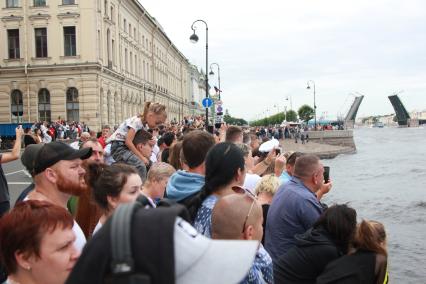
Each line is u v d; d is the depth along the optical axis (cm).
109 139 670
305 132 6812
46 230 203
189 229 130
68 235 210
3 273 302
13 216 206
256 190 520
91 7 4166
